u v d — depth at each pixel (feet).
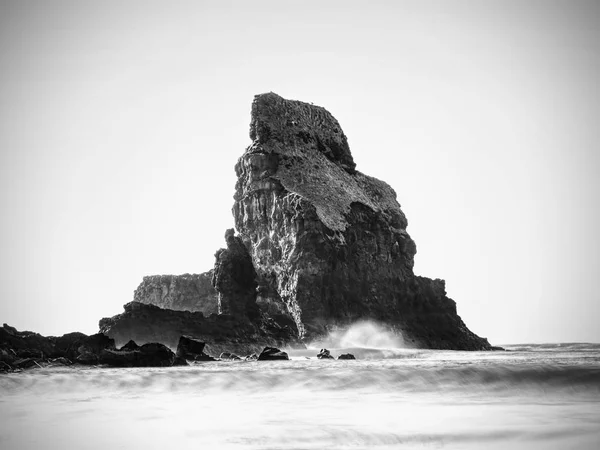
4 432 102.22
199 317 276.82
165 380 153.17
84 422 108.68
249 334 279.28
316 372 155.74
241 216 337.11
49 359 208.23
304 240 309.83
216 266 298.76
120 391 144.87
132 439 97.86
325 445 94.68
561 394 135.85
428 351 284.41
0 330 220.23
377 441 96.43
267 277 318.86
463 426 104.22
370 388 143.43
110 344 215.31
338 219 326.03
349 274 321.32
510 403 126.31
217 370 171.94
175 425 106.11
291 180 331.36
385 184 379.14
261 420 109.50
